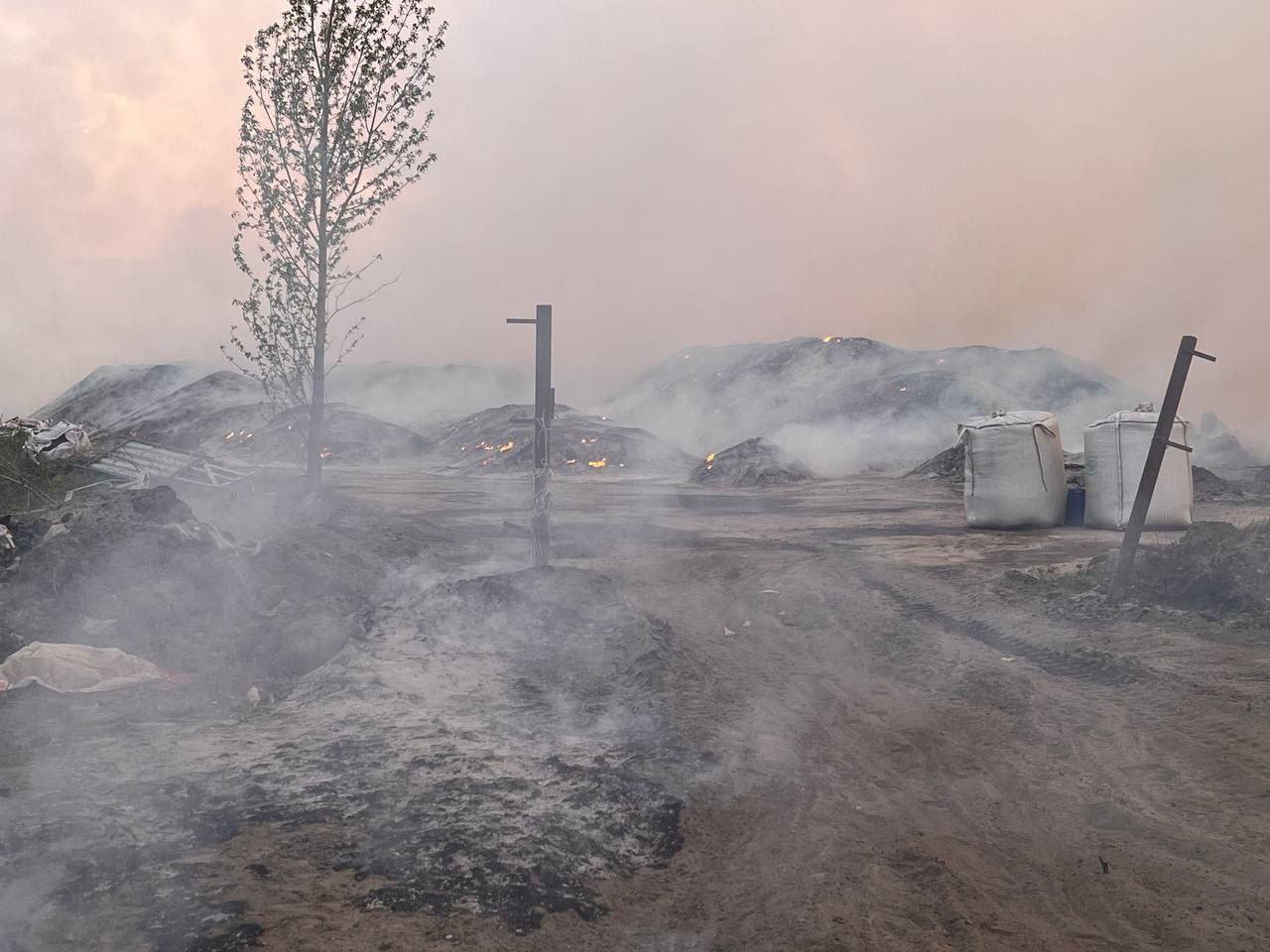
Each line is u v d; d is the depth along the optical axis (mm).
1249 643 9102
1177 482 20516
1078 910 4195
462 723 6574
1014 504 21875
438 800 5094
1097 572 12445
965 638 10289
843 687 8422
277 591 10414
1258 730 6543
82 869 4094
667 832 5031
